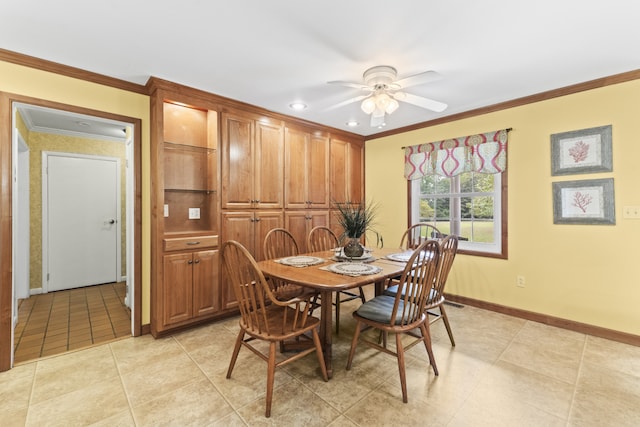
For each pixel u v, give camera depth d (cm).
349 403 174
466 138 339
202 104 286
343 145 423
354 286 181
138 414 165
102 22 179
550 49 209
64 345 247
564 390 185
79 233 420
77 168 417
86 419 161
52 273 400
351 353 210
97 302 359
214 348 242
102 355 230
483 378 198
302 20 178
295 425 157
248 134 319
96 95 248
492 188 334
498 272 320
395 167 415
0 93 209
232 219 306
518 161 304
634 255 244
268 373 167
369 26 183
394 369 210
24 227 370
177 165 295
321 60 225
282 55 218
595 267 262
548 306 287
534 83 266
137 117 267
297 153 366
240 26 184
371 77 231
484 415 164
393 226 419
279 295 238
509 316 308
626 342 246
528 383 192
